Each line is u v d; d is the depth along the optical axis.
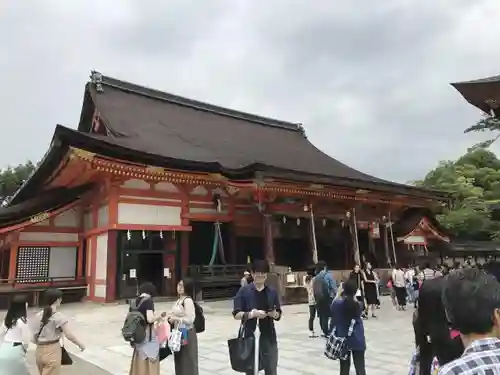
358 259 25.53
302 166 28.98
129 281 20.33
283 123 39.41
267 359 5.32
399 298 17.31
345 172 31.91
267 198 22.66
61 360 5.67
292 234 25.00
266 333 5.40
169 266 21.41
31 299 19.17
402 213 33.25
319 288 10.30
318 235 27.62
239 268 21.81
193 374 5.84
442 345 2.99
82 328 13.14
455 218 41.91
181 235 22.00
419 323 3.30
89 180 21.59
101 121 26.50
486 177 51.88
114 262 19.59
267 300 5.39
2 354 4.98
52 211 21.16
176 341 5.68
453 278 2.09
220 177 21.39
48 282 20.73
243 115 36.53
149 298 5.82
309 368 7.73
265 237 22.16
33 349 9.98
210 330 12.28
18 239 21.42
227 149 28.03
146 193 21.08
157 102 31.11
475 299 1.90
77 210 23.59
